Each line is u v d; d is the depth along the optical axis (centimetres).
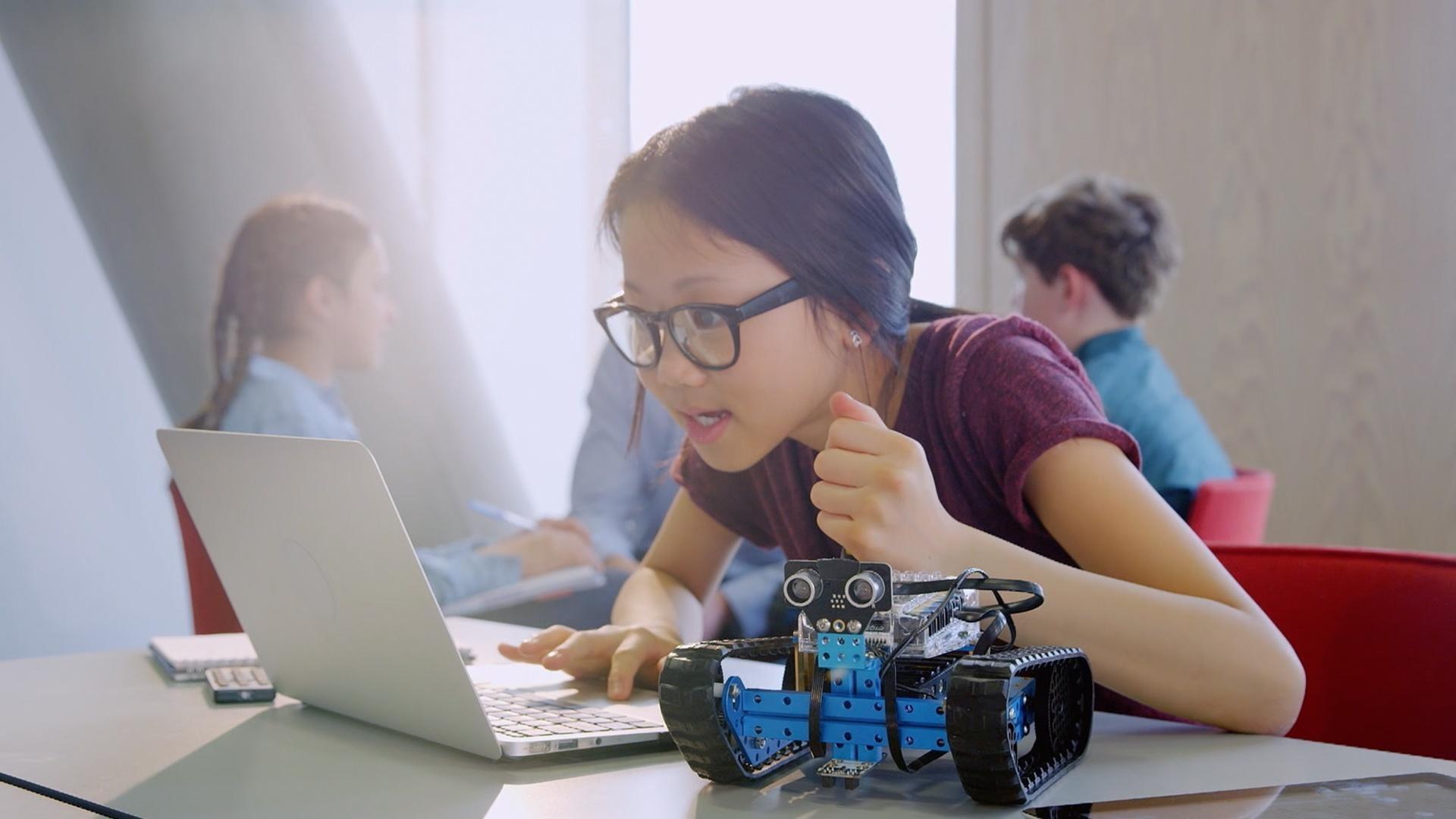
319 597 84
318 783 73
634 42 312
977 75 292
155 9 294
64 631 284
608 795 70
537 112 322
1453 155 231
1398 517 239
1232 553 114
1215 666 83
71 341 287
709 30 303
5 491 278
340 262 261
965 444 104
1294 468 252
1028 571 82
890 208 104
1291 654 85
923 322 119
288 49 308
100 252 290
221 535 92
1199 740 83
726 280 97
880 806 66
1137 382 225
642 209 99
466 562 238
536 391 330
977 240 295
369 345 268
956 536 82
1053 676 72
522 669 112
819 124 101
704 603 139
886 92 291
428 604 74
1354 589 107
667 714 69
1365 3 241
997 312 293
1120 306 233
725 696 69
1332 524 247
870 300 101
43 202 285
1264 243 255
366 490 74
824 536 122
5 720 93
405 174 320
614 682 96
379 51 316
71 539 286
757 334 97
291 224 257
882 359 108
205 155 300
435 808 68
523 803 68
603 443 257
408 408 318
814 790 70
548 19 319
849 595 67
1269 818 63
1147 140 271
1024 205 249
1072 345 236
